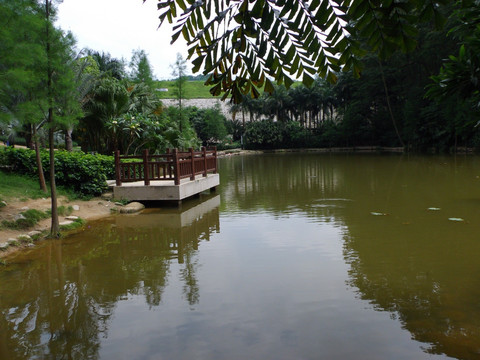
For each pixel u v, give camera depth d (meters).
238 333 3.26
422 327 3.26
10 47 5.71
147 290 4.32
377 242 5.92
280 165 22.81
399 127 34.22
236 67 1.45
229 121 47.72
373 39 1.23
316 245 5.89
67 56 6.56
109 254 5.81
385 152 31.64
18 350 3.10
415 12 1.28
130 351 3.03
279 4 1.23
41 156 9.95
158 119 17.81
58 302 4.06
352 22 1.23
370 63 31.02
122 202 9.72
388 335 3.14
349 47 1.25
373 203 9.21
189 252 5.79
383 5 1.15
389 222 7.21
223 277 4.64
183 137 19.22
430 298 3.85
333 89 41.09
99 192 10.01
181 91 23.33
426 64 27.81
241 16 1.34
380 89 33.62
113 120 14.45
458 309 3.58
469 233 6.27
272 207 9.28
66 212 8.19
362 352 2.90
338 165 20.83
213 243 6.25
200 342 3.13
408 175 14.64
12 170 10.09
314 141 42.75
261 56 1.31
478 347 2.93
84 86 11.39
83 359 2.94
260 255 5.50
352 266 4.88
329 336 3.15
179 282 4.54
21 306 3.98
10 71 5.70
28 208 7.56
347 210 8.49
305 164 22.75
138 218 8.45
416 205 8.77
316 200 9.98
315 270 4.78
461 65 2.80
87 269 5.13
